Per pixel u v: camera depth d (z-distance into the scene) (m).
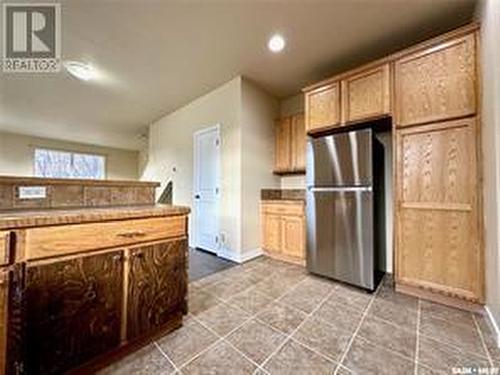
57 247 1.15
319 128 2.87
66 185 1.57
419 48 2.18
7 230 1.02
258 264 3.26
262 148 3.79
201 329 1.70
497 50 1.52
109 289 1.33
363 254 2.40
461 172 1.97
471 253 1.91
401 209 2.26
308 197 2.88
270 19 2.30
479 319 1.81
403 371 1.30
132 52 2.85
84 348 1.24
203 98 4.13
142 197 1.93
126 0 2.08
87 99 4.25
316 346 1.52
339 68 3.20
